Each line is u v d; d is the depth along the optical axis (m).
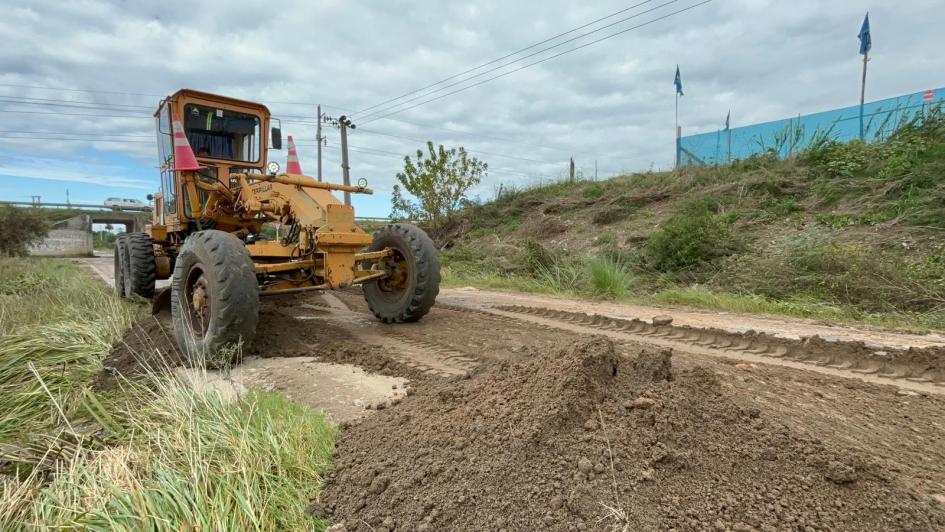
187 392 3.06
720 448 2.17
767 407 3.00
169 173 7.02
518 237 15.05
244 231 6.77
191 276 4.58
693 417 2.36
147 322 5.71
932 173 9.08
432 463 2.25
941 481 2.21
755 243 9.53
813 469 2.03
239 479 2.17
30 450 2.84
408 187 17.53
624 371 2.70
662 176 15.45
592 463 2.07
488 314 6.42
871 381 3.61
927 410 3.02
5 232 21.38
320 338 5.01
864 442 2.60
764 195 11.29
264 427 2.66
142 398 3.44
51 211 34.00
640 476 2.00
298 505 2.15
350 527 2.01
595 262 8.62
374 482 2.20
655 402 2.38
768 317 5.98
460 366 3.98
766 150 13.94
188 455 2.29
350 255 5.09
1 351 4.54
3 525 2.12
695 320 5.70
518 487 2.01
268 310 6.58
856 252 7.34
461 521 1.91
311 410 3.12
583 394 2.40
